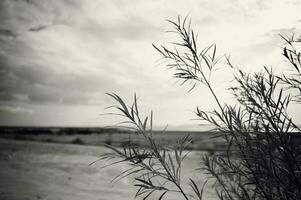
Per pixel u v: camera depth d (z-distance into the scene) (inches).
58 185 312.3
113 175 382.9
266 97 66.5
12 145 981.8
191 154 489.4
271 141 59.4
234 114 69.4
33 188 287.3
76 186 308.3
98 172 411.5
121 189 288.2
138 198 239.3
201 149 431.8
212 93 70.9
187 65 76.3
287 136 57.9
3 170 407.2
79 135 2293.3
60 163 515.2
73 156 658.2
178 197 201.2
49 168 448.5
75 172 411.2
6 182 313.3
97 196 256.8
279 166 60.8
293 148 57.1
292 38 81.0
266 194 62.1
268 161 62.5
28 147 911.0
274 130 58.9
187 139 66.0
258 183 61.4
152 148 61.5
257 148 62.3
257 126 62.6
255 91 71.2
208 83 74.4
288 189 56.8
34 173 392.2
